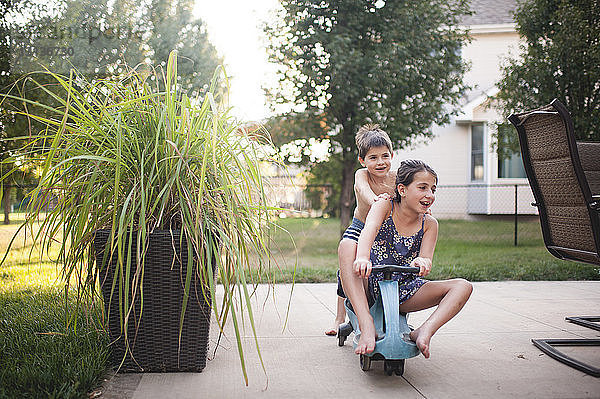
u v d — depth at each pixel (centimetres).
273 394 199
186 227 204
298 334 290
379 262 239
